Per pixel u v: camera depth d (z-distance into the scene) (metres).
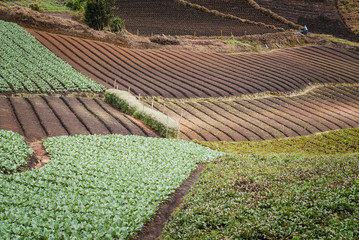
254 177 21.08
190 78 55.06
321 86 58.94
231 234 14.71
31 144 26.12
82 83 45.19
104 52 59.09
